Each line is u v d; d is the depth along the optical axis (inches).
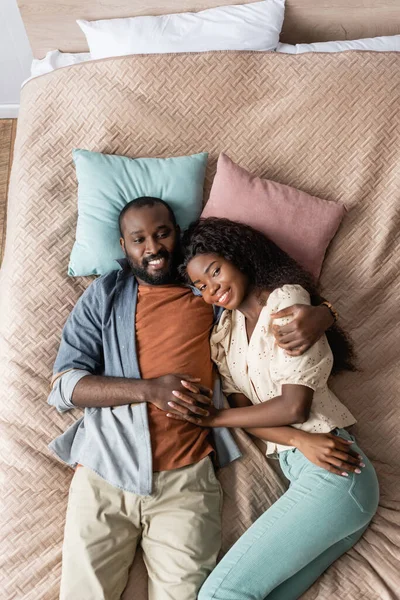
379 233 67.8
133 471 54.1
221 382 61.4
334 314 57.2
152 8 82.0
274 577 50.4
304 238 65.3
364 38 84.5
